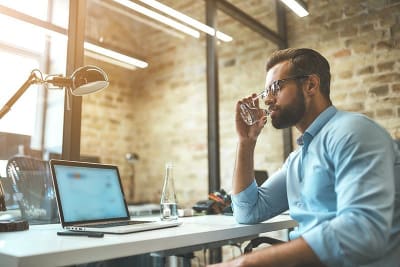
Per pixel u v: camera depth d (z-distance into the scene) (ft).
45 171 6.23
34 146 10.59
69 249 2.38
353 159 2.92
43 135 10.49
